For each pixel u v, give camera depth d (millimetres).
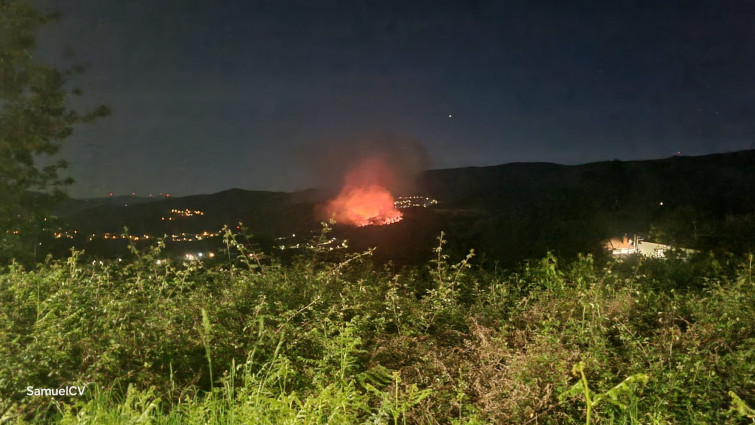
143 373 4121
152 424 3512
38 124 10703
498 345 5039
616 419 3973
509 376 4402
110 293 5648
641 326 5750
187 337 4676
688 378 4363
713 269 8375
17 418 3373
